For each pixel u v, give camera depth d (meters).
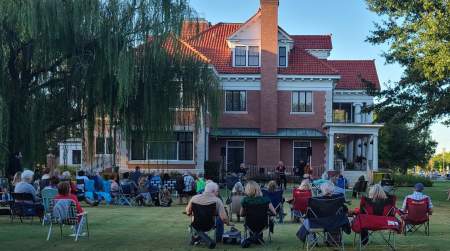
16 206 15.59
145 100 23.30
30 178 16.02
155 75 23.47
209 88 25.02
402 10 28.12
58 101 22.33
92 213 19.58
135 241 12.70
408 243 12.78
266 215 12.19
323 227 11.12
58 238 13.07
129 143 25.05
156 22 22.83
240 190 15.98
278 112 43.53
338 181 27.69
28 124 21.16
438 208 23.75
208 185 12.00
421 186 14.40
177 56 24.03
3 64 20.45
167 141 24.48
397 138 60.78
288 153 43.28
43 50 20.94
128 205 23.58
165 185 24.61
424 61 25.16
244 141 43.41
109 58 21.55
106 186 23.97
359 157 43.22
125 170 36.75
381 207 11.45
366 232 12.11
